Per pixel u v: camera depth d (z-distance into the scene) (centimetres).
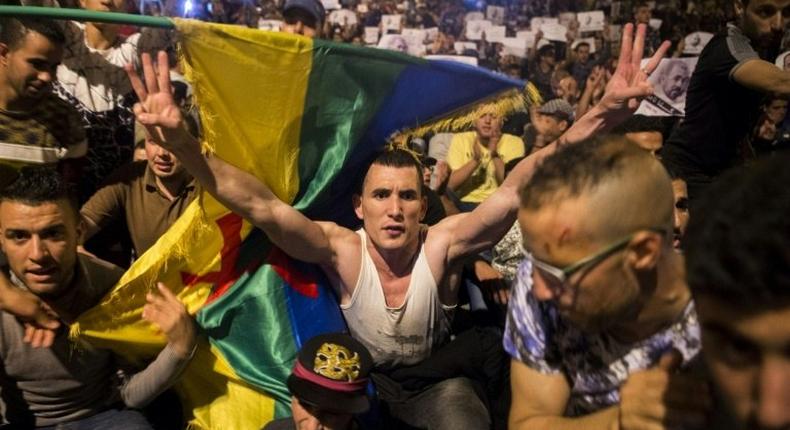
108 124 329
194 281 267
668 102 445
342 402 233
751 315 89
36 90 279
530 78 589
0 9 217
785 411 90
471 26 613
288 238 253
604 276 137
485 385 276
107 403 263
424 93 275
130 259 312
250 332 269
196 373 271
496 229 258
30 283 237
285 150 258
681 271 146
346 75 257
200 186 249
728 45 313
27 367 248
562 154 142
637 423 131
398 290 264
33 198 231
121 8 339
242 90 243
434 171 407
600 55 587
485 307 288
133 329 258
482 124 448
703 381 128
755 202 91
